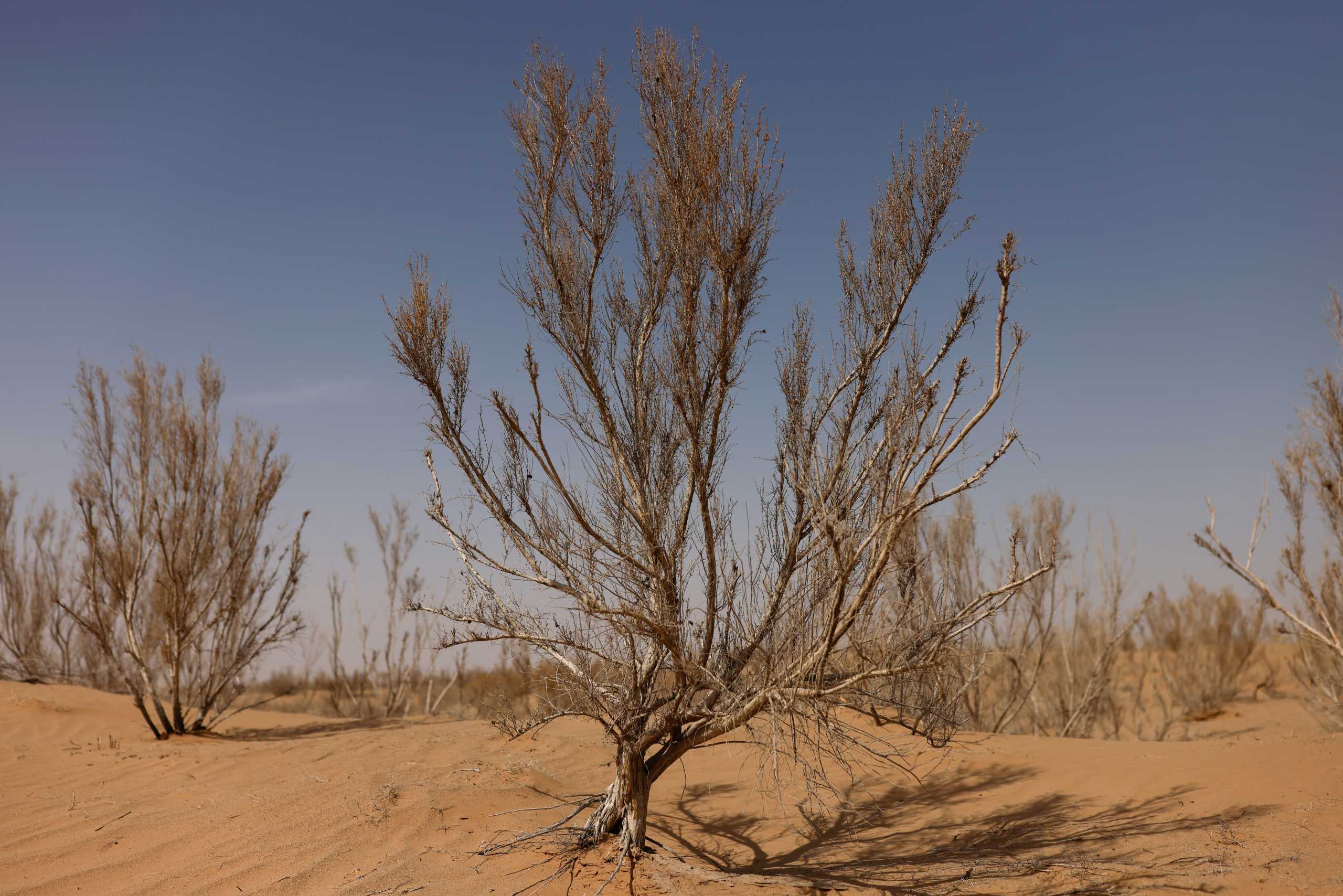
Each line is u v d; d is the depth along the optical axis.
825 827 7.04
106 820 6.73
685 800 7.95
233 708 16.72
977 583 9.25
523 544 5.51
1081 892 5.07
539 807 6.81
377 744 10.23
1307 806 6.04
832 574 5.22
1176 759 7.80
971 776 8.11
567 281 5.53
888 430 5.06
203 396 12.58
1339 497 8.04
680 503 5.56
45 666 17.92
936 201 5.46
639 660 5.71
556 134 5.78
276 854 5.82
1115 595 13.75
